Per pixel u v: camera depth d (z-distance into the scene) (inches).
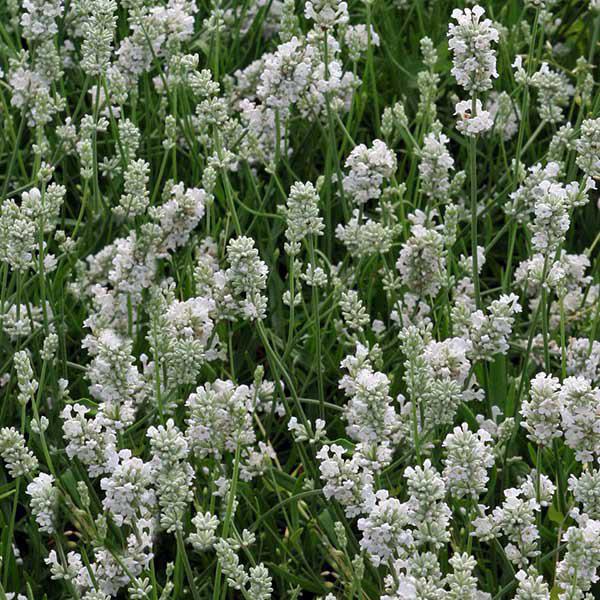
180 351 154.3
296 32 234.5
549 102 212.1
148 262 179.2
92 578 137.3
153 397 163.5
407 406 160.4
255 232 217.9
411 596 122.7
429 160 189.0
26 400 146.1
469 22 164.6
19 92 212.1
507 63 241.4
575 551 125.4
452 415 149.3
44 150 204.2
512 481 168.2
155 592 139.0
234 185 231.5
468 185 228.7
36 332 178.7
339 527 139.0
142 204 183.5
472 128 169.5
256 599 132.6
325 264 208.4
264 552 165.6
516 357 200.5
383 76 255.4
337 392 189.2
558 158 204.5
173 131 206.2
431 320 188.9
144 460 170.1
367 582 150.2
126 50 217.8
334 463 136.6
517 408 166.2
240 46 260.1
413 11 270.5
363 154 181.3
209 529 136.3
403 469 163.8
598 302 171.9
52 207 171.3
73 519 151.6
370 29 225.6
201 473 164.7
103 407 144.6
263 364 201.5
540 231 156.3
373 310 205.2
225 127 207.3
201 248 195.0
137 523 138.8
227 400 147.9
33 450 173.8
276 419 187.8
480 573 157.2
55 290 199.9
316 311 169.9
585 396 139.3
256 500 160.9
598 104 210.2
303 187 163.3
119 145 212.1
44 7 208.1
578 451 142.3
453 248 212.2
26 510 172.6
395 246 209.9
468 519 146.9
